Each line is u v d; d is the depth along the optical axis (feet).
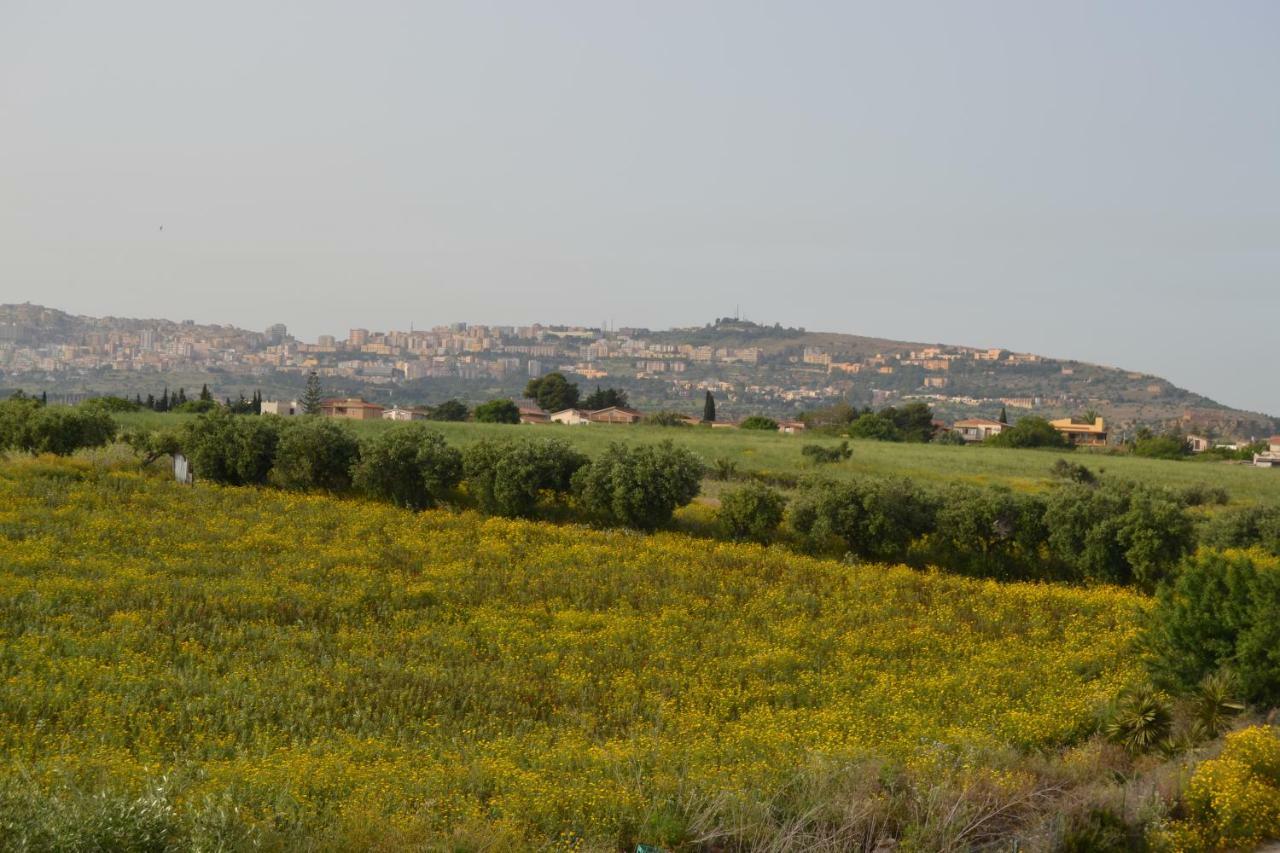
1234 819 50.75
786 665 85.30
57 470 148.97
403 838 46.39
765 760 61.41
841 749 62.28
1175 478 278.87
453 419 469.16
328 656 79.87
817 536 135.64
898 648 92.58
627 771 57.72
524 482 146.20
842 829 48.57
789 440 348.38
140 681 70.18
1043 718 71.15
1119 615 105.81
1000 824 51.60
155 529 118.52
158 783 47.03
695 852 48.44
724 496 143.23
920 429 449.48
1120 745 66.13
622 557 120.98
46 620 82.58
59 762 52.90
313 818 48.73
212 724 64.95
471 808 50.49
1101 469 298.15
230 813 44.93
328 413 464.65
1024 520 132.67
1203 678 72.18
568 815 51.96
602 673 81.30
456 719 70.08
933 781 54.44
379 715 69.26
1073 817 50.19
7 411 176.35
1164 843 48.88
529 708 72.90
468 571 108.78
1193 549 126.41
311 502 147.23
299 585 98.58
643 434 341.41
